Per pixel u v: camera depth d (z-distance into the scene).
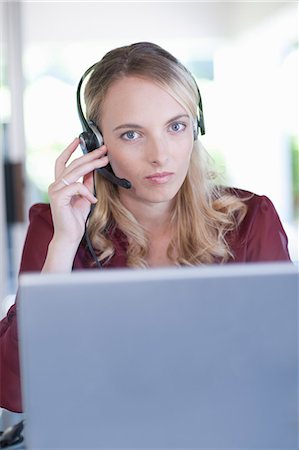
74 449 0.81
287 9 4.63
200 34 5.36
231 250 1.45
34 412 0.79
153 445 0.82
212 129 5.61
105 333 0.79
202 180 1.45
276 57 5.41
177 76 1.26
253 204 1.52
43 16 5.07
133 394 0.80
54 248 1.29
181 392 0.81
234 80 5.59
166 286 0.79
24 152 3.44
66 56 5.11
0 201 3.29
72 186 1.28
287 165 5.34
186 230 1.44
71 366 0.79
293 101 5.25
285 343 0.81
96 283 0.78
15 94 3.42
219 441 0.82
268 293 0.80
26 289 0.77
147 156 1.26
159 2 5.27
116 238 1.45
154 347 0.79
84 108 1.39
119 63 1.28
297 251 4.87
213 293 0.79
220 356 0.80
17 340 1.27
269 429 0.83
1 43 3.34
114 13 5.19
